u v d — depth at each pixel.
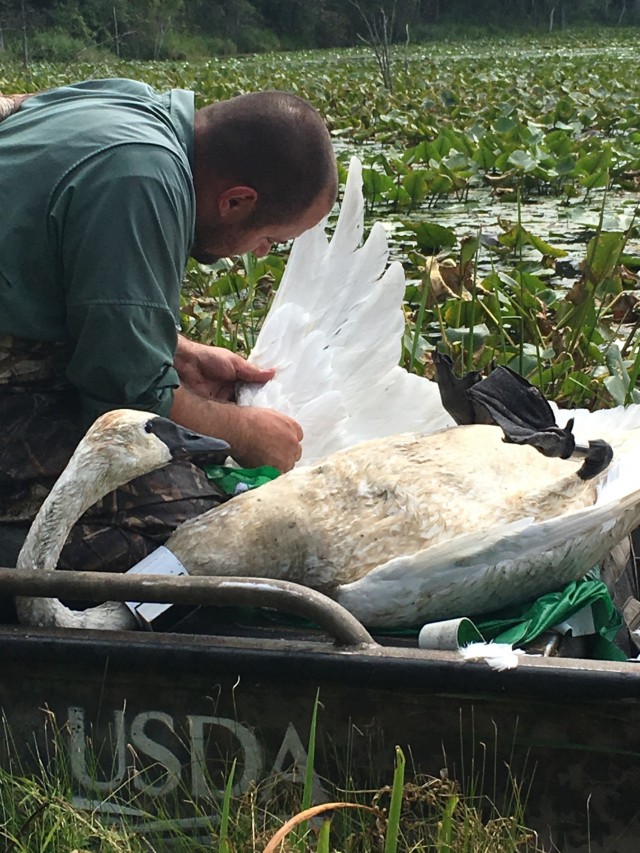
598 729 2.20
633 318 5.55
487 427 2.91
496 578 2.52
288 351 3.52
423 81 23.14
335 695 2.29
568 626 2.55
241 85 22.66
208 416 3.01
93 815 2.36
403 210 8.77
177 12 41.97
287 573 2.66
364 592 2.53
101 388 2.65
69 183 2.61
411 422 3.43
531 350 5.02
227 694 2.33
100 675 2.37
